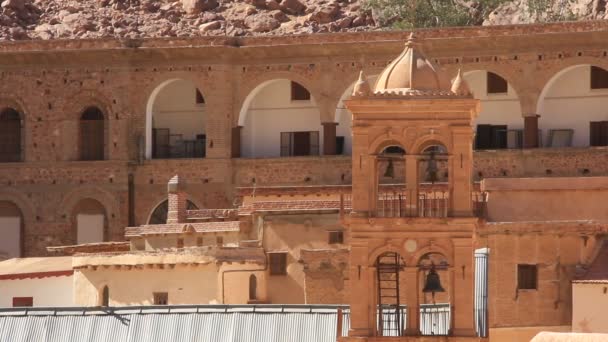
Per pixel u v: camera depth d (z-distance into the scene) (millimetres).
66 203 127625
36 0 172875
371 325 70250
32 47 127875
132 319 77625
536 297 93875
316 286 96250
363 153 70938
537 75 121062
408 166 71062
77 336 77562
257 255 98125
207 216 110875
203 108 127875
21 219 128500
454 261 70438
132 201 126812
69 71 127938
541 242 94000
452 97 70750
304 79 124750
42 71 128375
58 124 128125
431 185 73188
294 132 126500
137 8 171375
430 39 121812
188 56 126062
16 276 102500
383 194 77875
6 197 128625
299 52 124625
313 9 165625
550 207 95188
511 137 122250
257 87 125688
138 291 99062
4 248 128625
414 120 70875
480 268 75062
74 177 127625
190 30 166500
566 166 120312
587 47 120312
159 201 126500
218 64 125750
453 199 70750
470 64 121750
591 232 94000
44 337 77625
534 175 120562
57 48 127562
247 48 125250
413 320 70438
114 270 99875
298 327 76188
